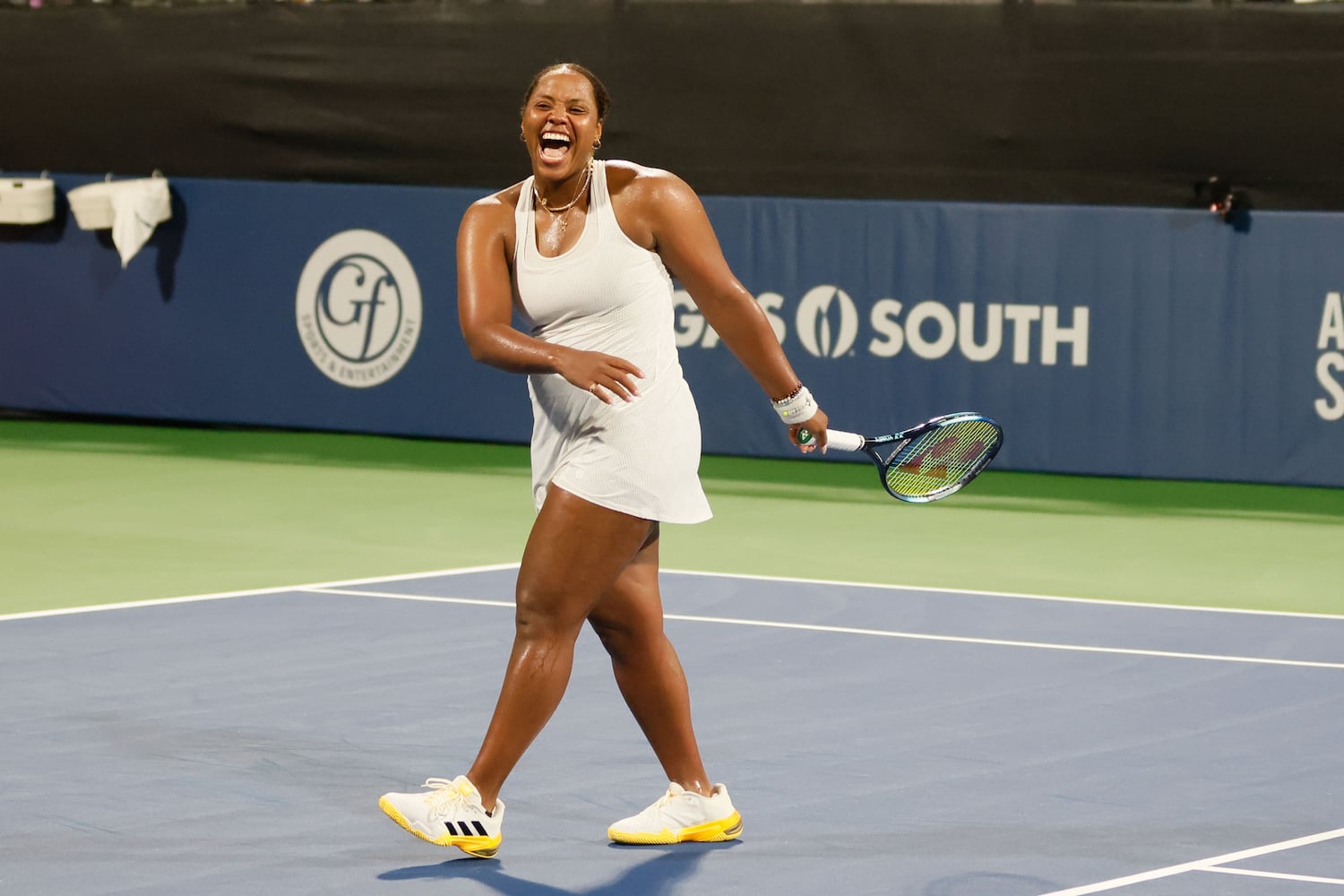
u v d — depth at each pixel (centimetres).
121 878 1055
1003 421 2878
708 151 3038
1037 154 2892
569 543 1070
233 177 3300
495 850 1082
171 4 3294
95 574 2133
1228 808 1221
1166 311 2792
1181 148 2825
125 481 2881
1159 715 1488
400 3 3175
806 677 1617
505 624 1828
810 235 2950
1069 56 2858
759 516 2622
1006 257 2853
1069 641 1786
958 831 1164
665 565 2233
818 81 2972
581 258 1074
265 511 2622
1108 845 1135
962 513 2670
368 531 2458
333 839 1140
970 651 1731
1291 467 2762
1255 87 2784
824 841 1142
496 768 1077
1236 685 1598
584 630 1784
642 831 1130
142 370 3338
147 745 1366
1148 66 2825
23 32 3369
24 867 1074
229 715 1458
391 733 1407
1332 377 2733
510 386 3127
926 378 2914
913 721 1461
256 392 3275
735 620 1872
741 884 1053
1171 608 1969
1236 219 2748
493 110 3144
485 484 2891
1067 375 2842
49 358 3391
